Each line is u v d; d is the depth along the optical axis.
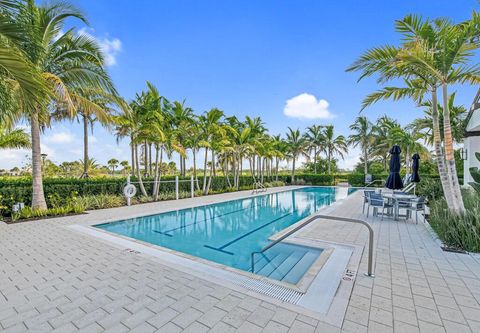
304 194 17.58
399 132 17.69
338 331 2.16
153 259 4.02
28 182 8.65
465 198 6.86
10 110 5.75
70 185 9.56
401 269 3.49
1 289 3.00
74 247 4.69
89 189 10.12
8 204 7.90
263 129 20.61
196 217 9.36
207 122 15.17
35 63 6.12
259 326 2.24
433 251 4.28
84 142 13.61
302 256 4.76
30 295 2.85
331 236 5.35
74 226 6.53
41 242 5.03
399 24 5.34
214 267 3.67
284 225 8.25
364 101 6.43
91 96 10.12
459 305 2.56
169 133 11.99
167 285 3.08
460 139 11.18
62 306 2.62
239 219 9.18
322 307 2.54
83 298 2.78
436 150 5.70
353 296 2.75
